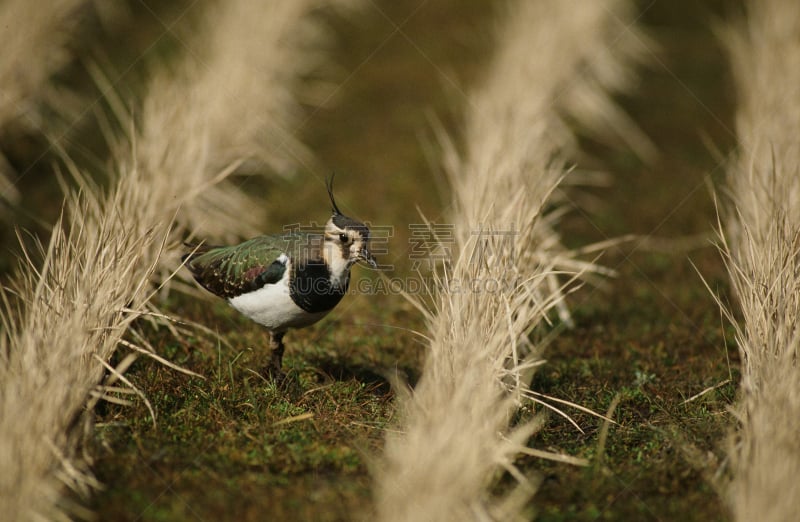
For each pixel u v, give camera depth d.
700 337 27.78
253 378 23.69
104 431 20.30
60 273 22.41
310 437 20.97
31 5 40.03
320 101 45.59
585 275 31.64
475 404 19.00
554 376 24.92
